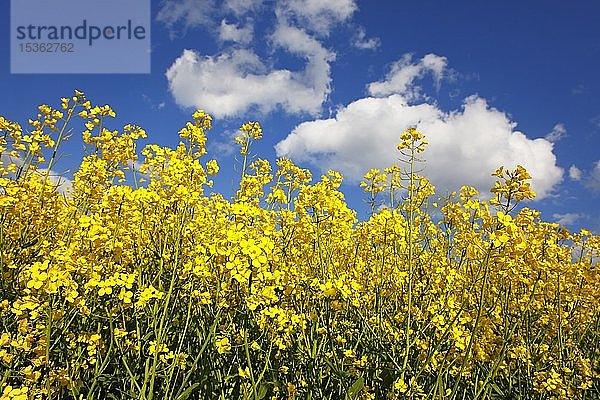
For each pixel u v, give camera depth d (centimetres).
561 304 88
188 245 73
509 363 74
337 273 81
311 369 64
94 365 58
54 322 52
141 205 71
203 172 70
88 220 53
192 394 61
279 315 58
